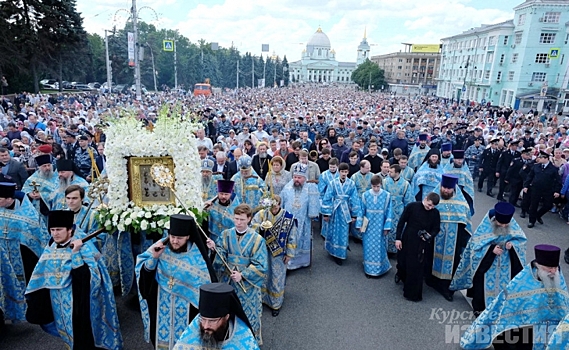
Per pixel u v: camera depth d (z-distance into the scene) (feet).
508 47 211.20
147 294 14.53
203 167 27.76
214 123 59.47
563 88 183.42
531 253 29.25
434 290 23.53
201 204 18.76
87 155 34.68
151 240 19.33
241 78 344.69
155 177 15.56
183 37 329.72
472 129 59.93
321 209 26.84
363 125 55.52
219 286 9.87
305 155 27.25
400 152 34.76
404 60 421.18
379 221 24.48
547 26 190.80
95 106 87.76
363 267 26.32
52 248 15.43
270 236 19.71
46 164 23.53
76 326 15.40
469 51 252.01
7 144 40.83
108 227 17.43
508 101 211.00
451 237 22.40
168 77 275.80
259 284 17.08
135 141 17.61
